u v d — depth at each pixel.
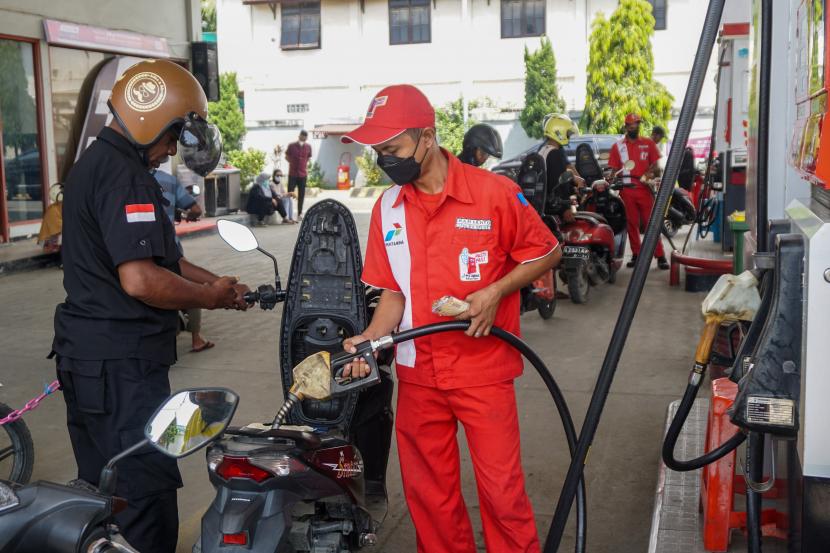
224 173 16.81
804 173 2.14
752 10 3.71
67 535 1.91
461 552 3.14
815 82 2.01
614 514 4.09
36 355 6.98
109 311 3.00
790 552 2.22
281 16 29.81
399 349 2.99
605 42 26.05
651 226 2.51
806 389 1.95
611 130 26.05
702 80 2.39
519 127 28.34
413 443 3.04
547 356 6.82
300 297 3.43
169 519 3.16
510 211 2.83
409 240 2.90
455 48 28.84
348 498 2.98
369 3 29.20
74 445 3.26
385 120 2.71
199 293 3.17
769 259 2.32
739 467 3.43
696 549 3.22
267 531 2.59
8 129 12.31
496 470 2.89
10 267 10.99
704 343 2.54
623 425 5.26
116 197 2.95
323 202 3.40
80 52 13.50
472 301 2.73
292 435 2.69
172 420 2.12
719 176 11.71
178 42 15.32
